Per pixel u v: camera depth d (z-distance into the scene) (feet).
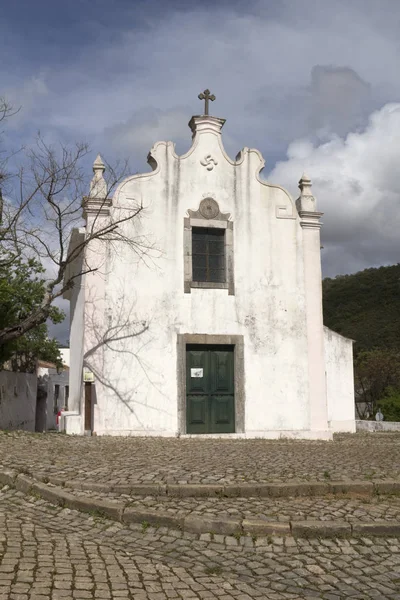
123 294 48.29
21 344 78.38
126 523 21.80
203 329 49.83
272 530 20.90
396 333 173.06
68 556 17.87
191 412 49.21
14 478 26.35
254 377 50.60
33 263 61.31
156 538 20.49
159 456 33.06
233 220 51.98
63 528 21.02
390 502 24.68
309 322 52.60
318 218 54.08
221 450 36.78
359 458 34.22
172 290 49.52
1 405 70.85
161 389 48.16
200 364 49.93
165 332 48.88
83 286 48.98
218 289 50.70
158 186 50.39
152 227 49.78
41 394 100.01
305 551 19.69
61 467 28.55
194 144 52.01
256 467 29.50
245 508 22.88
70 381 60.08
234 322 50.72
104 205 48.57
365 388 145.48
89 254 47.93
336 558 19.21
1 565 16.57
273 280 52.21
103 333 47.37
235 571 17.88
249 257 51.93
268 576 17.60
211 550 19.54
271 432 50.16
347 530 20.99
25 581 15.53
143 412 47.50
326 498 24.85
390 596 16.42
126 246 48.88
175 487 24.66
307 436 50.85
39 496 24.68
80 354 49.75
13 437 39.81
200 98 53.42
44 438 40.81
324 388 52.11
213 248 51.72
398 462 32.83
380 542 20.68
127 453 34.14
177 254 50.14
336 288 216.54
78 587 15.46
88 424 46.16
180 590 15.98
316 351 52.39
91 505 22.77
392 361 141.90
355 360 155.33
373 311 192.34
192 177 51.44
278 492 25.04
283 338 51.75
